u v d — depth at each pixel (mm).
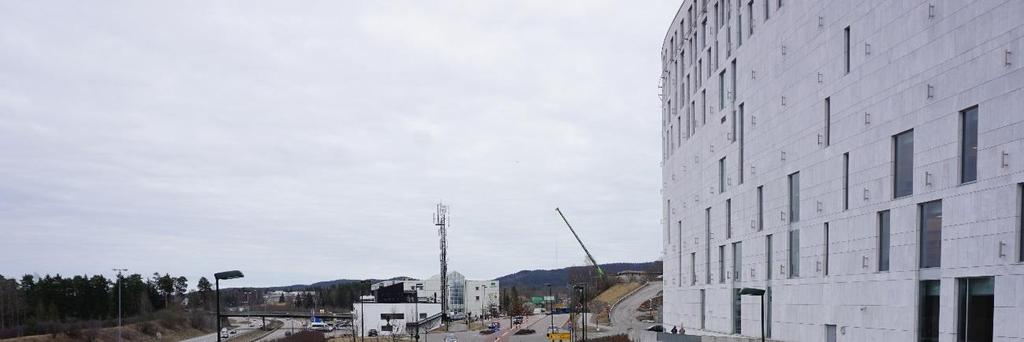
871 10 30312
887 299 29109
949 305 25375
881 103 29594
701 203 53500
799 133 36781
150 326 124250
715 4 50438
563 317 141250
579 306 149500
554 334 70438
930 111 26500
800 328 36625
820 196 34562
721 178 49375
